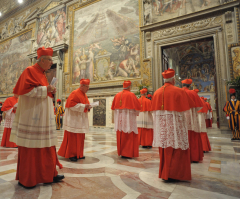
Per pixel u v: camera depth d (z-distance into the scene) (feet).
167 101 8.39
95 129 40.32
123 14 40.52
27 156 7.27
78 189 7.21
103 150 15.96
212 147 17.57
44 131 7.55
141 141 17.78
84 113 12.80
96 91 42.37
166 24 33.88
